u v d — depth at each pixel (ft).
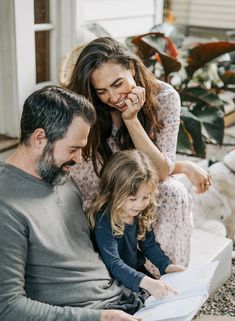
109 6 11.05
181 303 4.87
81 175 6.02
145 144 5.72
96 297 4.91
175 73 11.51
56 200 4.74
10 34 8.37
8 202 4.28
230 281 8.27
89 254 5.06
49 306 4.35
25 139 4.46
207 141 11.35
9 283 4.15
